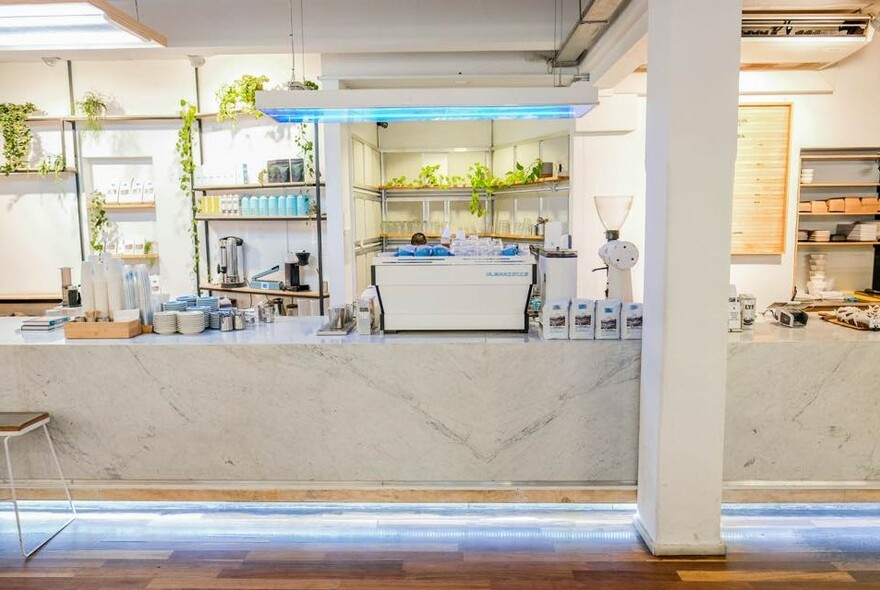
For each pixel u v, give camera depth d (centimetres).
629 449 312
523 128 646
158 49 483
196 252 618
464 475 315
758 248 532
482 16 478
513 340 313
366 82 537
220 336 330
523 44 482
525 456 314
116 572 272
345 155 554
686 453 275
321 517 320
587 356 307
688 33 254
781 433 306
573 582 262
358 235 608
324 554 285
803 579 262
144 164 637
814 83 513
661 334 270
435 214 715
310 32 480
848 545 288
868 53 511
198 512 327
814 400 304
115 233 639
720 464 276
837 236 533
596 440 312
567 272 343
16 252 639
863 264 545
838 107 519
